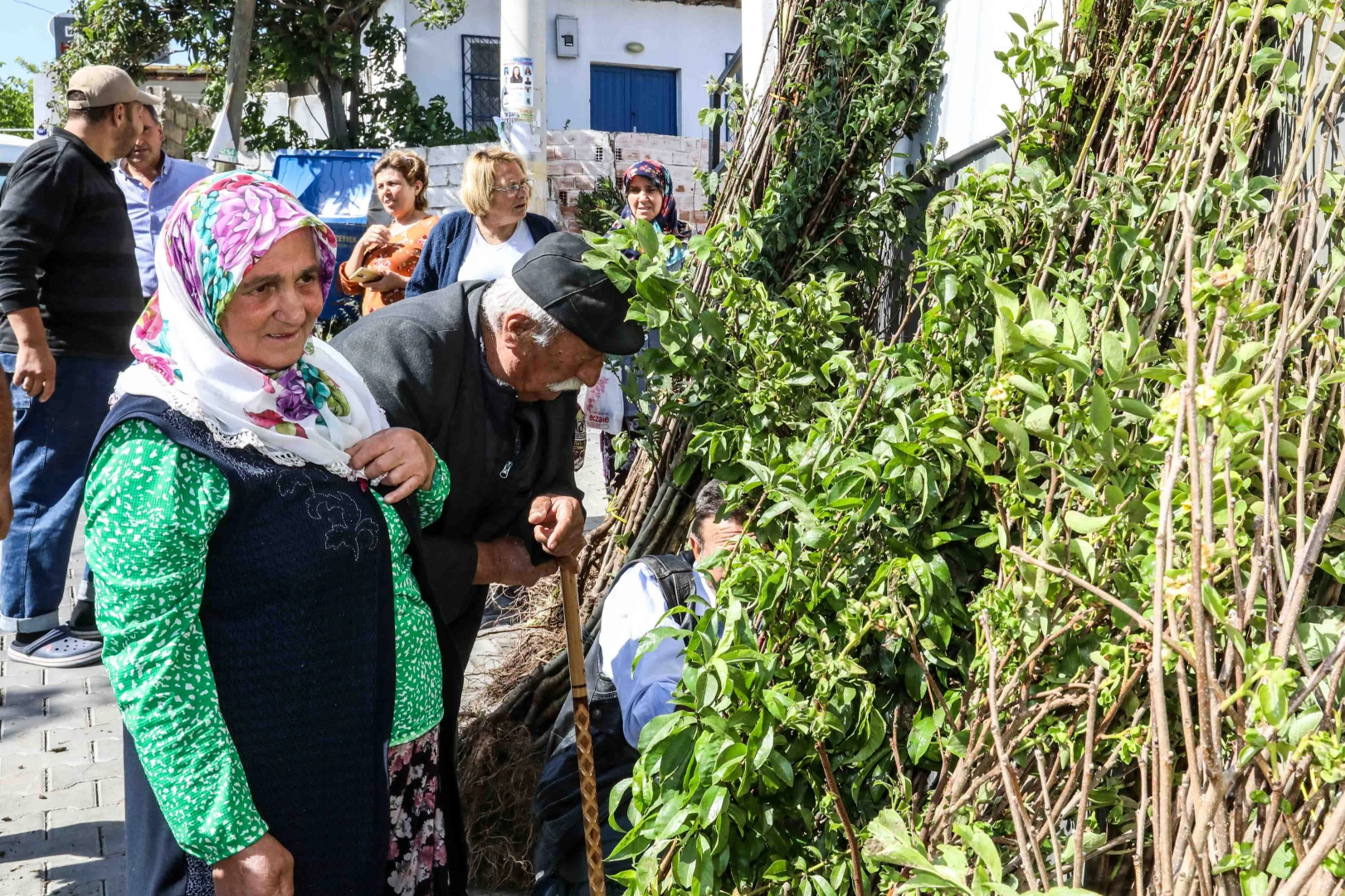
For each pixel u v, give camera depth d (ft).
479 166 14.58
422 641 7.02
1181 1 7.39
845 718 6.19
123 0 44.29
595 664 9.08
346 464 6.41
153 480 5.71
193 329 5.82
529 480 8.69
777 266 11.80
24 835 10.79
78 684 14.24
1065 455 5.45
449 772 7.41
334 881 6.31
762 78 13.97
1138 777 5.97
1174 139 7.06
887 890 5.77
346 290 18.44
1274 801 3.95
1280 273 5.94
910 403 7.06
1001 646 5.70
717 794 5.75
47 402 14.30
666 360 8.52
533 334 7.93
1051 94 8.39
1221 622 3.82
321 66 44.98
